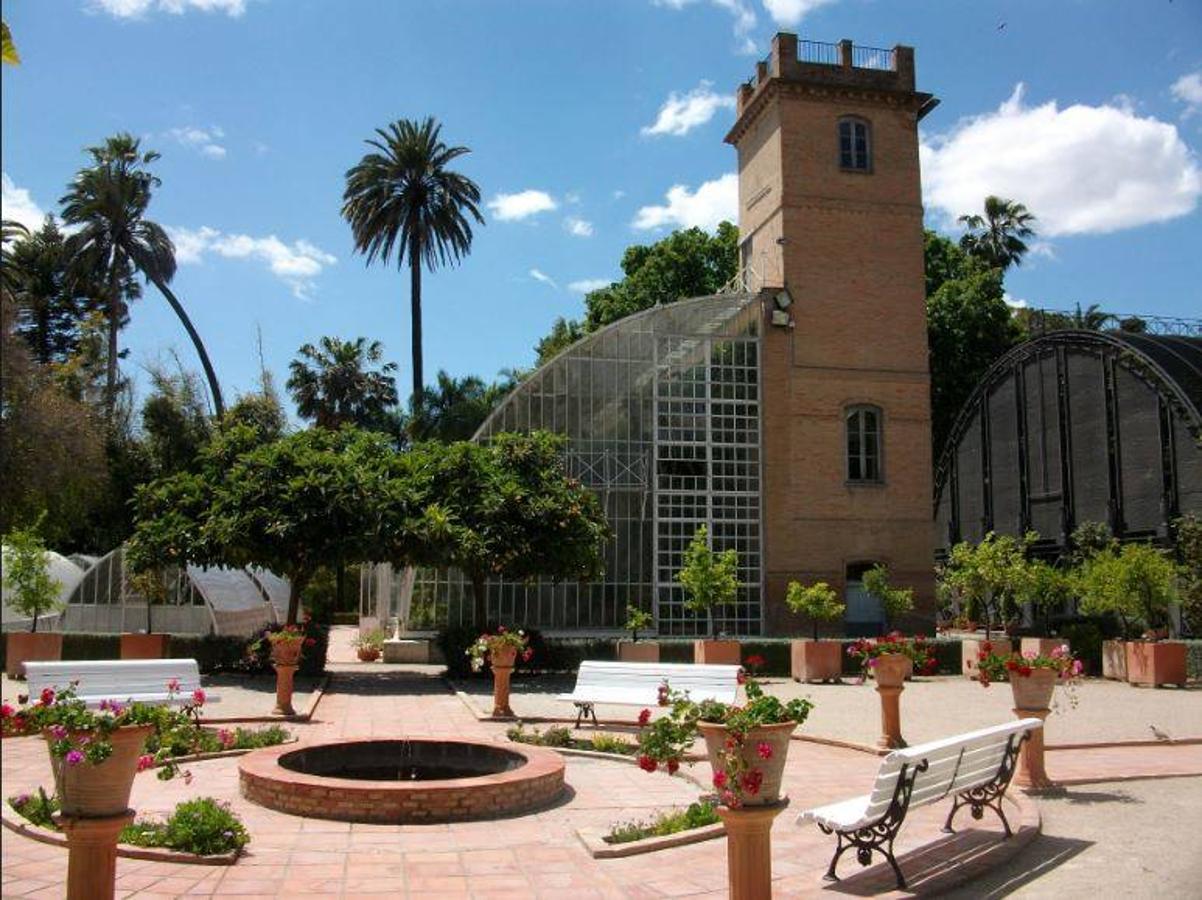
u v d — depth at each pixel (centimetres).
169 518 2320
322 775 1203
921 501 3316
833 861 808
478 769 1254
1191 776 1231
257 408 5019
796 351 3300
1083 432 3872
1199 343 3788
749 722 670
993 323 4953
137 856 840
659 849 896
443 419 5150
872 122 3431
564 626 3036
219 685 2173
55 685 1279
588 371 3186
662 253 5238
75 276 4750
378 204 4634
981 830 948
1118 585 2572
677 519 3181
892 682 1438
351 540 2242
